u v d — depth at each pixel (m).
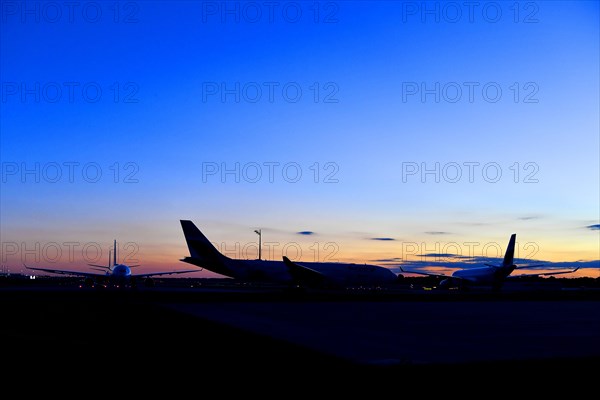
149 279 123.00
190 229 102.94
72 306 50.03
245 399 12.79
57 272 108.44
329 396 13.13
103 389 13.88
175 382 14.83
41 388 13.98
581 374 16.28
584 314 46.25
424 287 165.88
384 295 84.06
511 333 30.09
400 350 22.44
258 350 21.61
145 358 19.08
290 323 35.34
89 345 22.52
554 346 24.16
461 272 133.88
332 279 102.00
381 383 14.78
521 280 181.12
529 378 15.57
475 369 17.28
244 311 46.22
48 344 22.72
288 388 14.09
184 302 59.72
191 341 24.14
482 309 52.84
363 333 29.48
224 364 17.91
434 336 28.28
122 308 47.88
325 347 23.28
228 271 102.19
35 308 46.97
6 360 18.47
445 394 13.38
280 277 102.69
